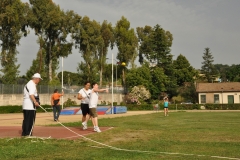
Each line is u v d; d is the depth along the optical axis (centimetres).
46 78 5284
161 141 869
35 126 1358
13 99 3831
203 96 6284
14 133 1083
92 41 5691
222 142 848
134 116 2422
